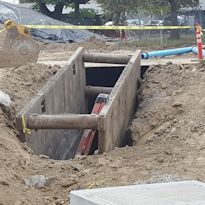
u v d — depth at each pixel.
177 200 4.70
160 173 10.41
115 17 43.56
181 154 12.09
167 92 16.98
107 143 13.34
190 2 43.16
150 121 15.50
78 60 18.81
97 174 10.55
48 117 13.05
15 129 13.09
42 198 9.41
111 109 13.90
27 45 17.69
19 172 10.55
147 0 42.09
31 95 15.55
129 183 9.83
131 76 17.25
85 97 19.70
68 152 16.62
